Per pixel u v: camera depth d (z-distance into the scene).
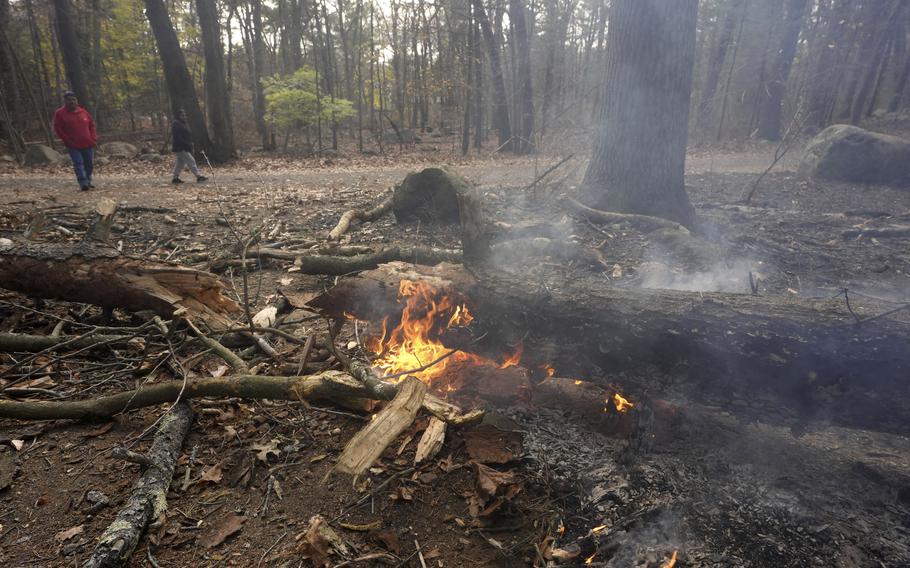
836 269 5.28
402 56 28.80
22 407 2.62
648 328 2.56
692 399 2.63
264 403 2.85
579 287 2.86
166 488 2.20
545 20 23.42
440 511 2.13
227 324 3.47
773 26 20.38
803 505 2.11
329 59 22.39
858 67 20.97
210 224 6.72
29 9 19.77
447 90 22.06
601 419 2.67
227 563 1.87
